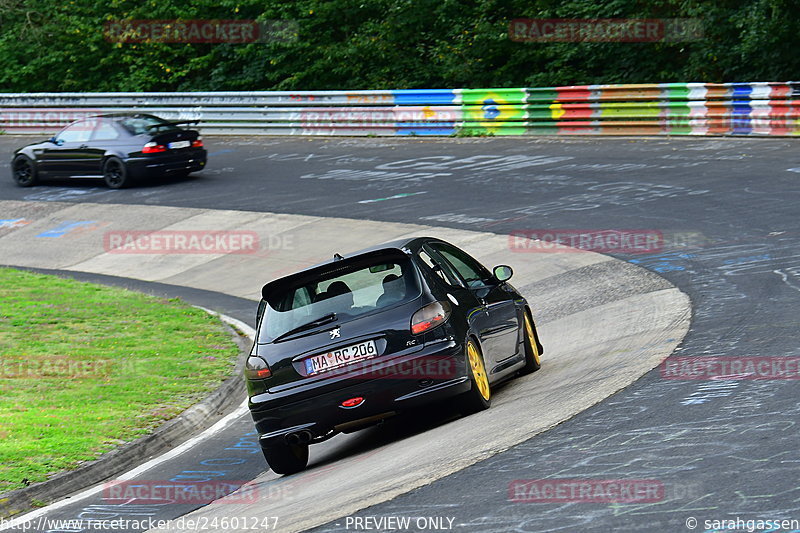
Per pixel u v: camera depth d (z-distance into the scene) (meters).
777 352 21.11
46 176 69.12
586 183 52.12
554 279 37.19
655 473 14.32
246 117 82.25
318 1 100.75
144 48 106.00
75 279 49.16
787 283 29.08
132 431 25.00
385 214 51.50
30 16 116.31
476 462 16.50
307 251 47.81
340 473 19.02
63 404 27.47
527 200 50.25
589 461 15.41
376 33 98.00
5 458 22.61
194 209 58.41
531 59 90.50
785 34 74.75
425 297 20.39
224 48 104.06
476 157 63.16
